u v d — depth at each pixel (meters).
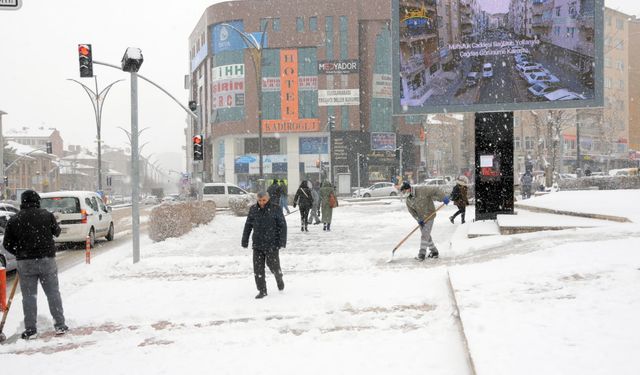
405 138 77.94
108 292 9.55
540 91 16.23
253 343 6.07
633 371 3.77
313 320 6.95
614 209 15.71
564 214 16.20
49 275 7.07
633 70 88.44
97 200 18.81
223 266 12.11
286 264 11.92
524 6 16.33
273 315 7.43
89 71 21.59
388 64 75.44
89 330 7.21
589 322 5.11
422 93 17.03
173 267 12.03
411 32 17.05
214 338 6.39
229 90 75.00
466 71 16.72
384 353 5.38
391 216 25.48
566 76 16.05
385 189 54.31
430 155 94.88
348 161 73.19
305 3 73.56
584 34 15.88
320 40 73.38
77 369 5.54
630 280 6.79
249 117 73.81
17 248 6.94
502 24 16.44
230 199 29.03
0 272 8.78
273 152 76.44
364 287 8.98
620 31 84.19
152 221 17.14
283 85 73.69
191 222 19.06
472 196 33.91
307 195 19.25
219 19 75.62
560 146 61.22
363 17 74.38
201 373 5.12
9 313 8.60
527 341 4.68
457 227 18.56
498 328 5.17
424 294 8.12
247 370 5.12
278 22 73.69
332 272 10.84
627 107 85.94
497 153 16.97
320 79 73.44
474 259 10.88
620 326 4.87
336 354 5.45
